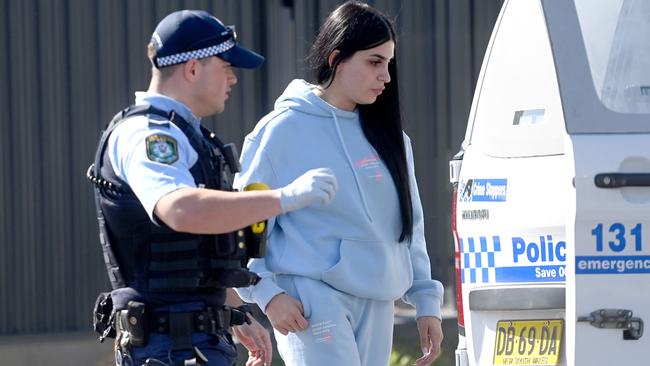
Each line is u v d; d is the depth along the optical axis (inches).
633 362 603.5
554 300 649.6
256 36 1331.2
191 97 549.0
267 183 645.3
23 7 1256.2
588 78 616.1
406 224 658.2
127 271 542.3
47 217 1273.4
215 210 498.0
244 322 565.3
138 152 519.5
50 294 1277.1
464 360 705.6
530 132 666.2
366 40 633.0
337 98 650.8
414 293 693.9
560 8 631.8
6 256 1263.5
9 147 1259.2
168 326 534.3
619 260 599.5
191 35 545.0
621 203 594.6
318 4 1344.7
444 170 1379.2
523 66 679.1
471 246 697.6
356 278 641.0
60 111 1269.7
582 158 597.0
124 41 1284.4
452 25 1374.3
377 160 653.9
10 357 1250.0
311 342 637.3
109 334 558.9
